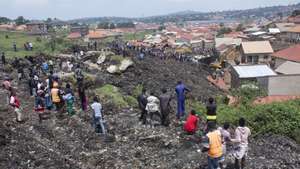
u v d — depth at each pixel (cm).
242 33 14250
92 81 3123
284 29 12319
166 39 14838
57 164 1457
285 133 1859
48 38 8094
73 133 1856
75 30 16538
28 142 1647
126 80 3981
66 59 4828
